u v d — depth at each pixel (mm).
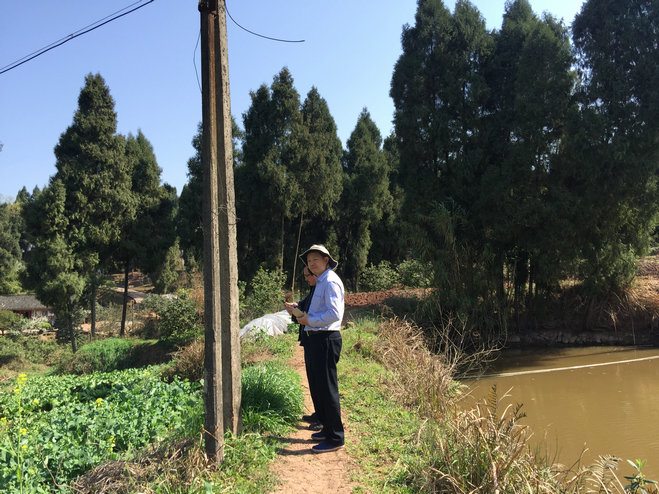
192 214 23938
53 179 23906
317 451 4516
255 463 4113
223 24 4051
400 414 5832
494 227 13812
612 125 13062
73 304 24188
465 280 14031
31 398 9406
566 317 14695
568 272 14000
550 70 13305
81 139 24250
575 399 9148
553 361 12281
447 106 14750
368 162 28641
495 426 4281
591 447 6750
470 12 14883
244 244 23562
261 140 22984
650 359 12031
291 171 22906
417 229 14375
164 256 27094
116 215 24844
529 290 14828
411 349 9141
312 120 24078
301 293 19250
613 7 13438
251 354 9719
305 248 26031
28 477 4035
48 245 22797
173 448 4078
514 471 3771
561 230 13086
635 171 12719
